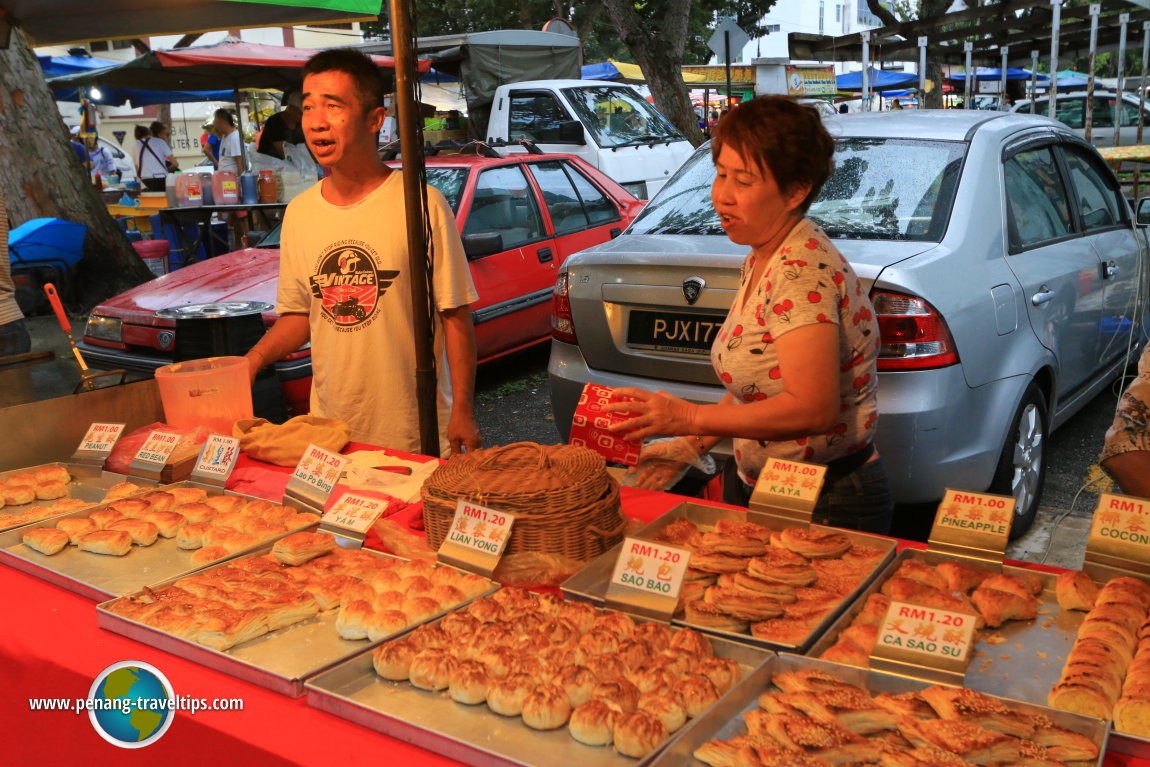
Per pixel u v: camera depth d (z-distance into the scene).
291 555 2.03
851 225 3.92
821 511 2.35
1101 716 1.37
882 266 3.44
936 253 3.61
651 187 11.27
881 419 3.36
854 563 1.91
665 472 2.50
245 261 6.35
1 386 2.88
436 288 2.98
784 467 2.11
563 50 13.93
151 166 15.45
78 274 8.99
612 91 11.91
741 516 2.14
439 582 1.87
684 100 14.92
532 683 1.49
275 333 3.15
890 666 1.50
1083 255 4.61
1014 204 4.21
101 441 2.73
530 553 1.96
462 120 16.48
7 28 4.47
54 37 4.77
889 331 3.36
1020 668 1.55
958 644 1.48
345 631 1.73
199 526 2.21
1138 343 5.56
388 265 2.94
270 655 1.68
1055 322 4.23
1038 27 10.75
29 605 1.94
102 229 9.49
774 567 1.82
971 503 1.91
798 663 1.51
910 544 1.96
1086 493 4.67
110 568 2.08
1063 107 14.43
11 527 2.30
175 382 2.77
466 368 3.03
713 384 3.74
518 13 30.69
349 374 3.02
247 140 15.43
